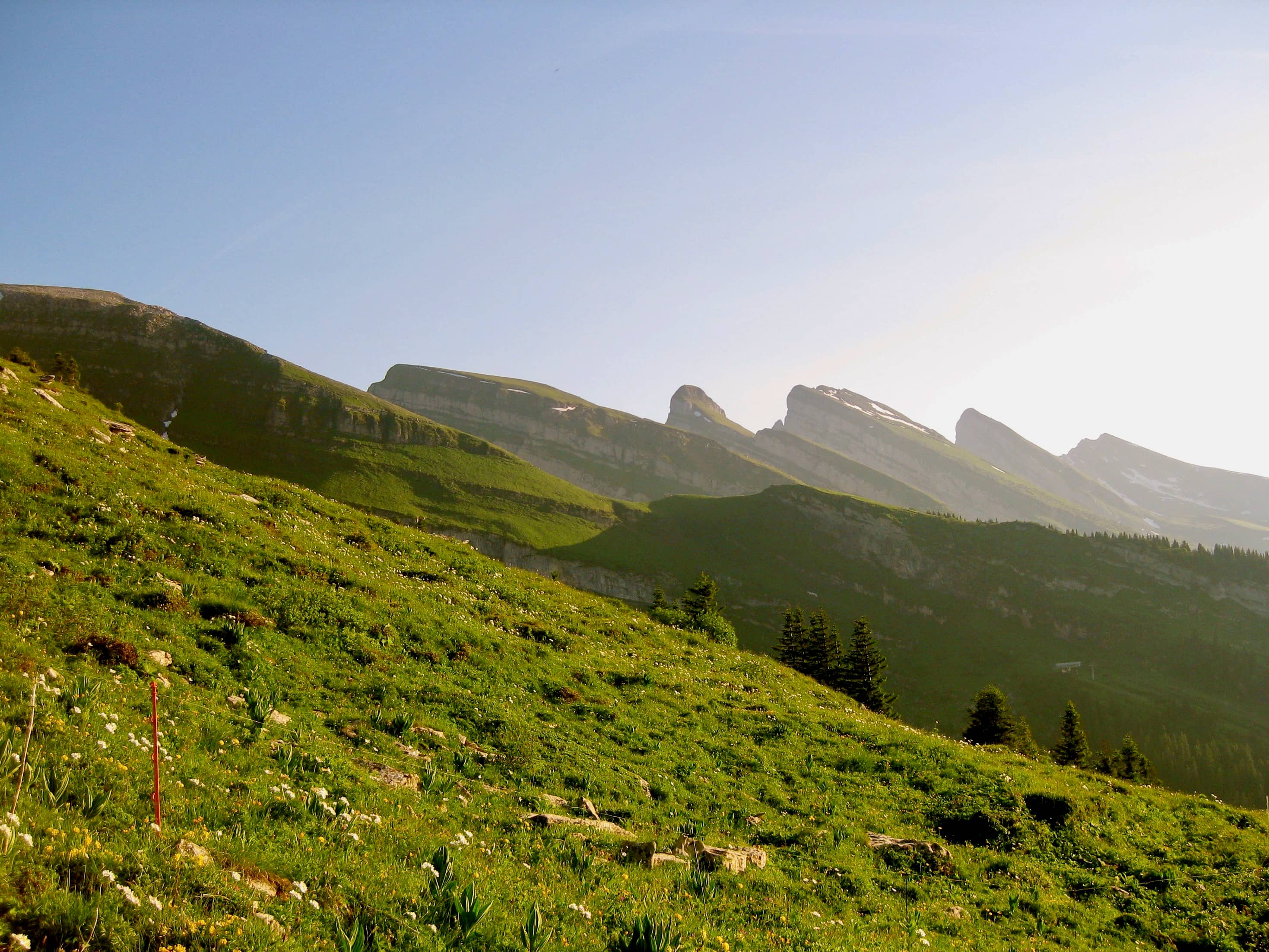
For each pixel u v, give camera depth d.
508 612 40.94
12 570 23.56
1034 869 23.06
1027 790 28.30
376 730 21.97
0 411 39.94
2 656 16.14
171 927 8.27
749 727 33.09
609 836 17.66
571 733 27.16
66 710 13.88
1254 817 29.66
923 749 32.66
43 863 8.52
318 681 24.97
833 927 16.03
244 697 21.02
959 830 25.52
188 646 23.44
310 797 13.94
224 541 33.16
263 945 8.42
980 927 19.05
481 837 15.74
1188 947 20.02
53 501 30.97
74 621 21.12
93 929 7.68
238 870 10.06
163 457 47.34
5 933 7.16
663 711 32.59
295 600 30.38
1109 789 31.14
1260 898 22.20
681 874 16.48
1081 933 19.84
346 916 9.99
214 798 12.60
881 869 21.39
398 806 16.05
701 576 89.06
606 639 42.59
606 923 12.29
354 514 50.62
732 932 13.52
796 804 25.81
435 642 31.80
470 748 23.38
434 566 45.78
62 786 10.62
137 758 12.95
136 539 30.22
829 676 94.50
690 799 24.23
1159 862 24.42
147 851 9.63
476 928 10.19
